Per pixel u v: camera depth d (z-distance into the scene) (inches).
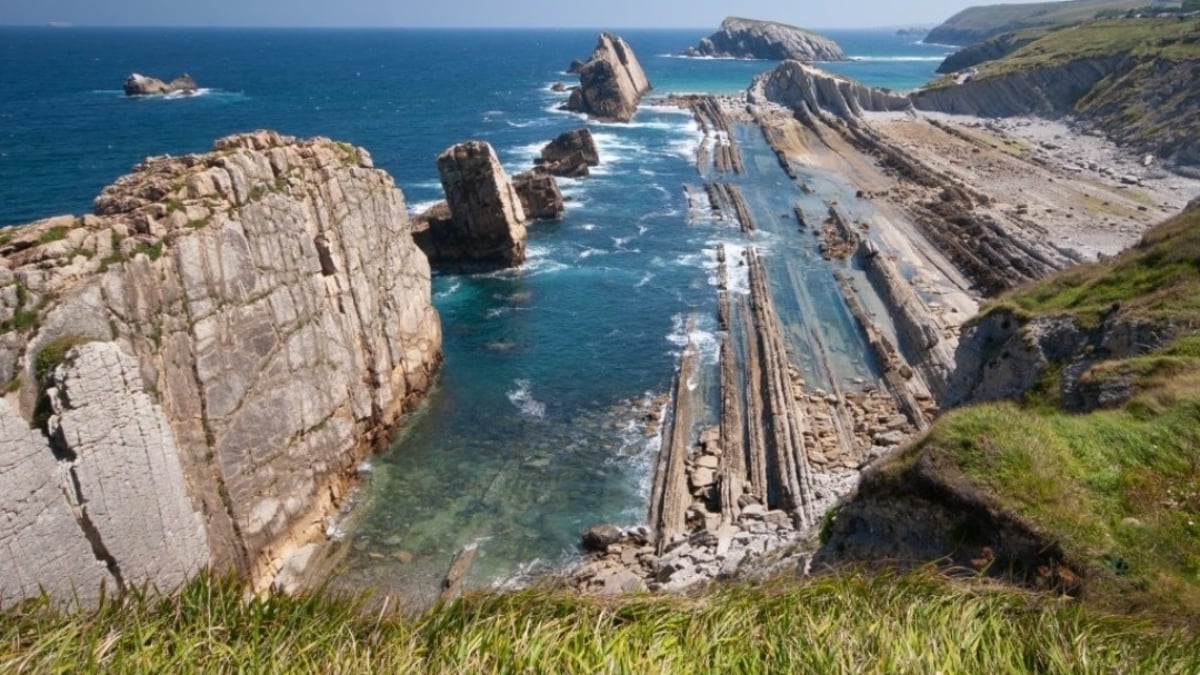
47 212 2704.2
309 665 367.6
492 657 377.7
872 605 442.0
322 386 1290.6
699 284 2426.2
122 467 848.9
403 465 1443.2
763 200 3400.6
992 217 2689.5
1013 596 466.9
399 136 4630.9
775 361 1825.8
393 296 1608.0
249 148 1275.8
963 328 1439.5
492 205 2463.1
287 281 1228.5
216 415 1047.6
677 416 1599.4
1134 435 751.1
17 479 739.4
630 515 1307.8
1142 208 2901.1
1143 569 599.5
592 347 1978.3
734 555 1123.9
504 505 1330.0
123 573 848.3
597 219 3115.2
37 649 363.6
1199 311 1011.9
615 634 393.4
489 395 1721.2
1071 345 1142.3
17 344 800.3
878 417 1603.1
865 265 2517.2
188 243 1025.5
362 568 1169.4
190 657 364.2
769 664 385.4
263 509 1113.4
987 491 698.2
